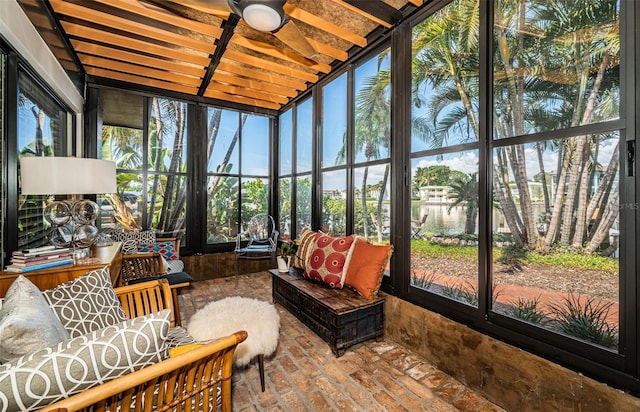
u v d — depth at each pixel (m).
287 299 2.89
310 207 3.98
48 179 1.84
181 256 4.04
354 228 3.08
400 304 2.30
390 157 2.58
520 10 1.65
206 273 4.18
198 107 4.18
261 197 4.79
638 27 1.24
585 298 1.40
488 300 1.79
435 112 2.17
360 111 2.99
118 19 2.46
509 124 1.71
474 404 1.67
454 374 1.90
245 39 2.78
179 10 2.38
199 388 1.00
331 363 2.05
